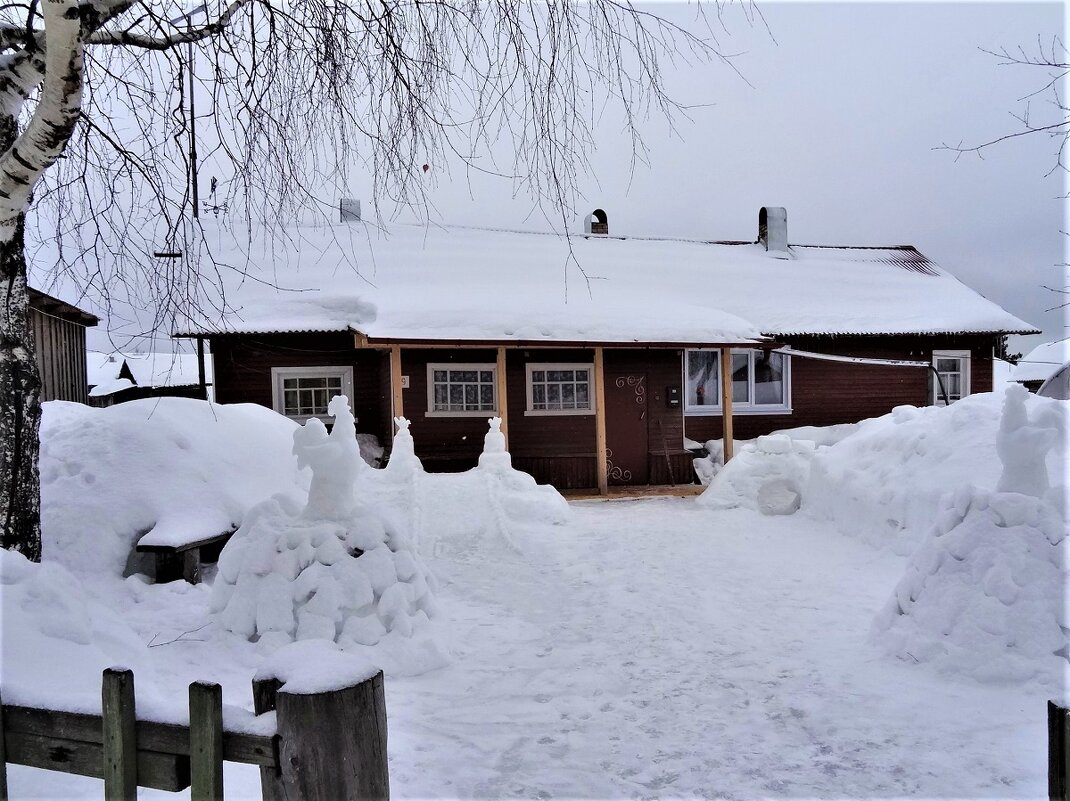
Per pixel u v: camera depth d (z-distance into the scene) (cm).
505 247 1838
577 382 1492
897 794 344
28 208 535
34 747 217
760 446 1201
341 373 1463
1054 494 503
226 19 471
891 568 765
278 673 210
